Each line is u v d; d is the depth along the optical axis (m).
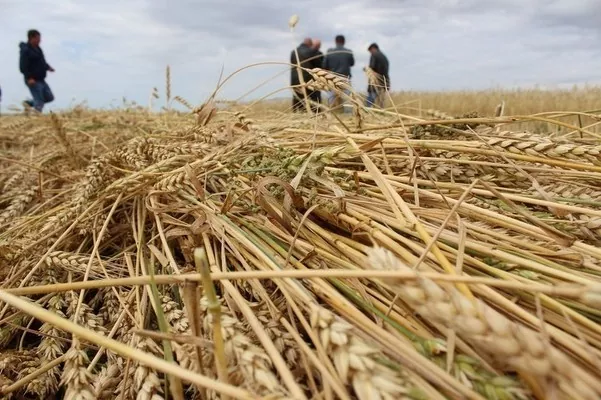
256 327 0.98
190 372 0.84
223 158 1.76
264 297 1.19
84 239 1.91
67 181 2.88
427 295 0.78
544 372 0.70
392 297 1.12
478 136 1.69
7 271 1.74
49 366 1.16
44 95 11.96
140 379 1.06
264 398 0.77
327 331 0.85
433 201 1.58
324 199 1.35
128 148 2.26
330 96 2.84
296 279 1.16
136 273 1.49
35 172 3.01
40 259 1.63
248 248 1.32
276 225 1.47
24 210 2.70
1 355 1.32
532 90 11.66
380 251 0.89
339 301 1.07
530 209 1.62
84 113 6.01
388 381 0.75
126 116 4.79
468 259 1.12
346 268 1.22
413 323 1.03
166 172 1.89
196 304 0.94
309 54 7.98
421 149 1.89
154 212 1.66
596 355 0.84
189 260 1.54
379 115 2.79
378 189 1.59
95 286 1.10
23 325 1.60
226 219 1.47
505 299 0.96
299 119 2.80
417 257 1.19
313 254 1.26
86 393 1.04
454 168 1.74
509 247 1.21
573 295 0.81
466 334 0.75
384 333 0.95
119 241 1.98
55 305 1.45
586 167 1.46
